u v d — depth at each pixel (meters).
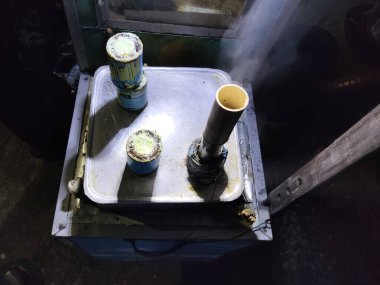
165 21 1.35
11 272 1.99
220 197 1.19
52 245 2.24
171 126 1.27
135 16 1.32
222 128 0.91
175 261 2.26
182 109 1.31
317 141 2.60
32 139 2.08
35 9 1.71
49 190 2.36
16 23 1.67
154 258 2.05
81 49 1.42
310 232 2.47
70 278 2.20
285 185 1.27
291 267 2.37
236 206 1.35
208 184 1.20
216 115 0.87
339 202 2.58
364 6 2.72
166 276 2.27
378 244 2.52
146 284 2.23
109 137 1.23
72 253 2.24
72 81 1.82
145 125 1.26
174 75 1.37
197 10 1.32
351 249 2.48
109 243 1.49
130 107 1.25
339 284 2.38
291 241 2.43
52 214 2.31
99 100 1.29
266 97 2.25
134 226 1.31
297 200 1.17
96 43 1.39
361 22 2.62
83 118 1.44
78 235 1.27
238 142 1.29
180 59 1.55
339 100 2.54
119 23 1.33
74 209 1.30
